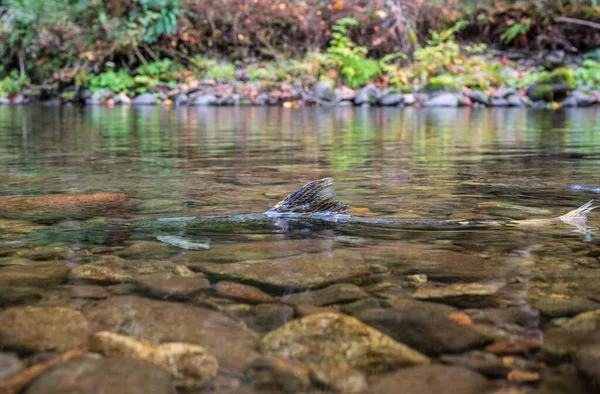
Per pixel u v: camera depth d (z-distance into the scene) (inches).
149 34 623.5
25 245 69.2
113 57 629.9
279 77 589.3
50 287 53.3
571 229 79.0
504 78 579.5
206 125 315.3
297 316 46.8
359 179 127.3
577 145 208.4
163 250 66.7
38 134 254.4
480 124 322.3
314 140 228.7
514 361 39.2
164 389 34.5
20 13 631.2
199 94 579.2
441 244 70.4
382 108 508.7
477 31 690.8
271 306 48.9
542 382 36.5
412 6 669.3
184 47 666.8
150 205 95.8
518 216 88.0
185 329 43.8
